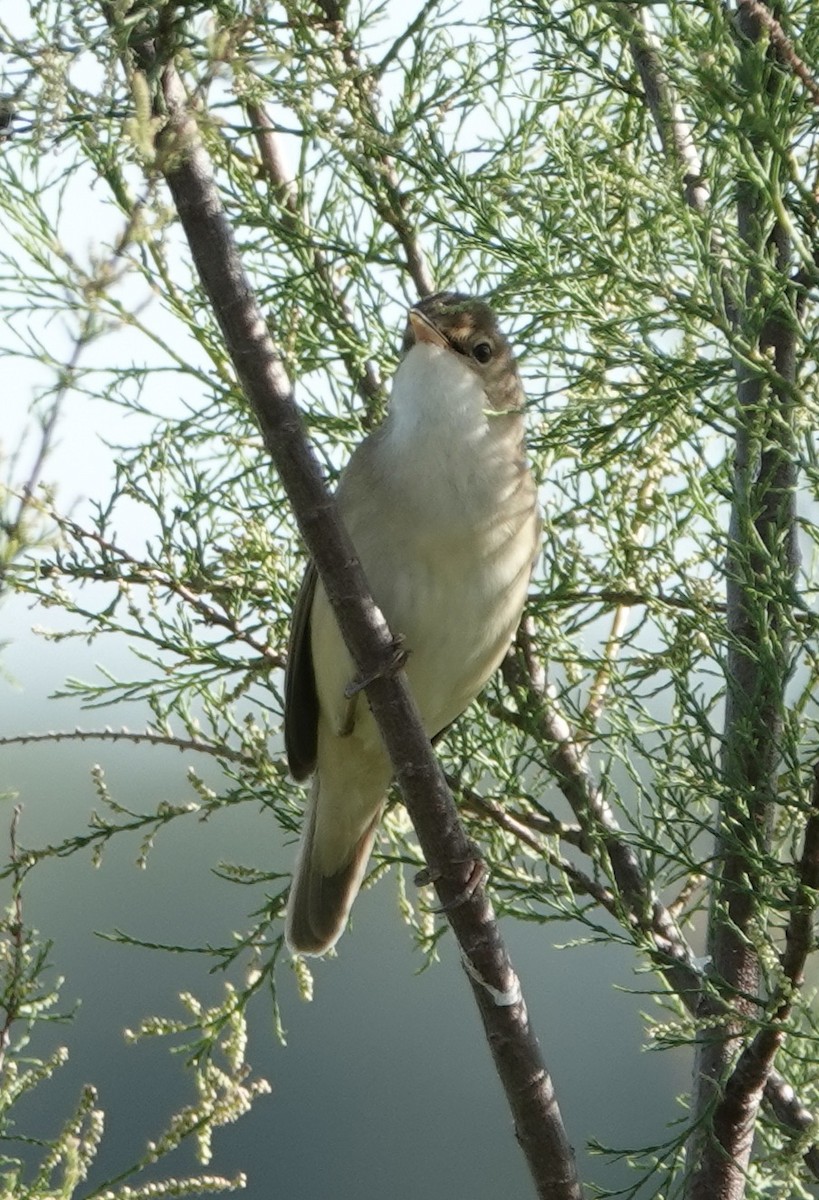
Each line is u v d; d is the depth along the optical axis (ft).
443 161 22.29
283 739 23.99
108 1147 47.80
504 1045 18.24
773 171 17.03
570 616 26.35
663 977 22.20
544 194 21.98
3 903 51.01
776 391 19.66
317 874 24.22
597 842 21.18
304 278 25.98
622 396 22.21
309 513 17.65
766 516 20.62
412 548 22.36
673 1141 19.31
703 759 19.52
